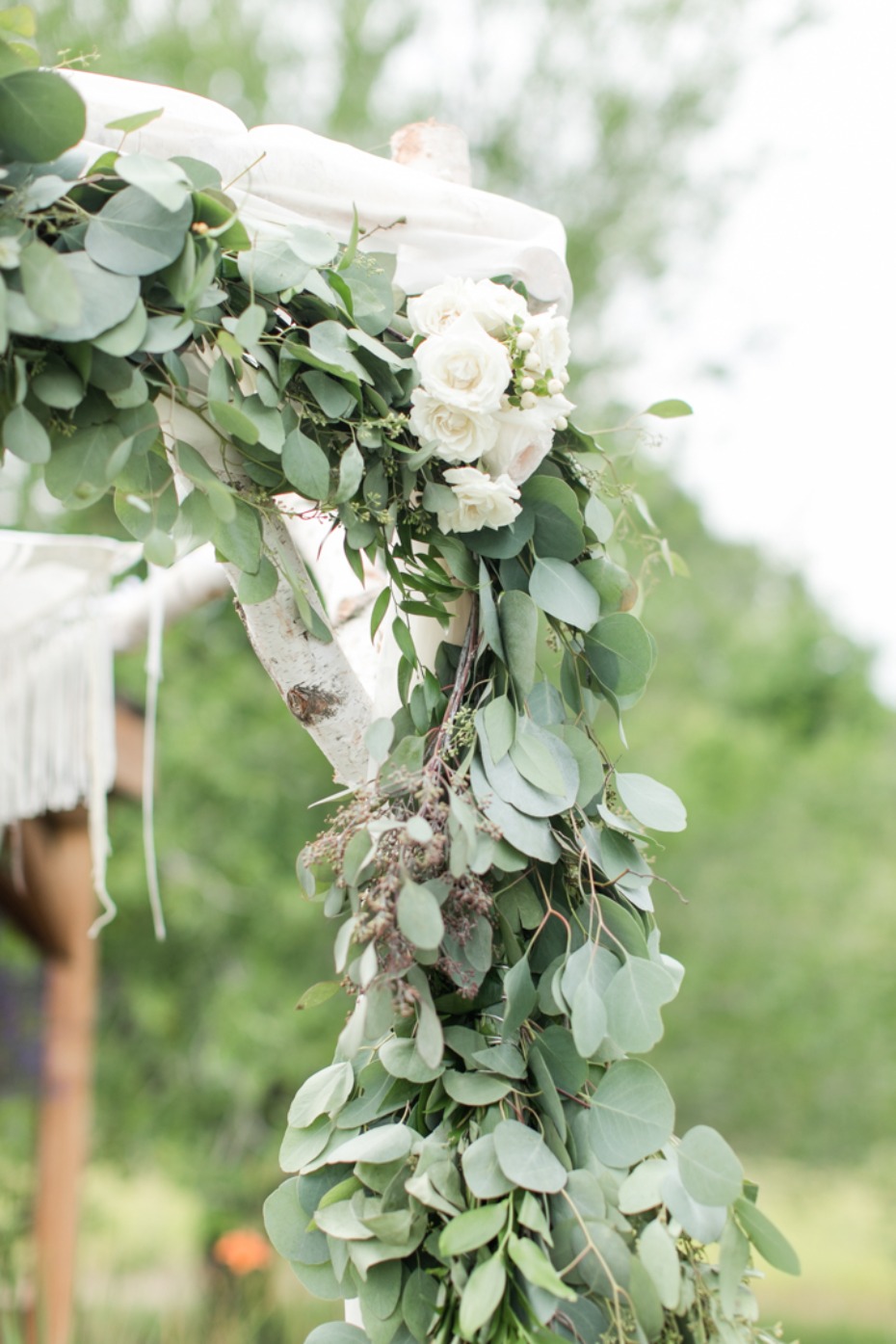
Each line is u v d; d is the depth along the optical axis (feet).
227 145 4.16
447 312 4.12
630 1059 3.77
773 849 26.30
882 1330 22.74
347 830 3.76
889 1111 24.26
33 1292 11.80
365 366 4.01
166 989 20.79
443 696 4.19
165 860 19.97
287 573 4.10
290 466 3.80
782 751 30.48
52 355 3.49
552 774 3.93
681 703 30.94
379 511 4.03
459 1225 3.43
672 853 25.68
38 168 3.55
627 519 5.13
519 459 4.17
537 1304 3.44
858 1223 26.73
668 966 4.23
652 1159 3.73
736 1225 3.62
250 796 19.74
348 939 3.53
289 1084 20.75
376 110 23.21
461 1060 3.87
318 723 4.48
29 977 15.42
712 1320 3.63
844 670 37.27
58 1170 12.68
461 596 4.43
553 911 3.92
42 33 20.67
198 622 20.68
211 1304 13.97
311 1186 3.87
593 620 4.20
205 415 3.88
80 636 8.46
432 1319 3.59
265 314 3.74
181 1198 21.31
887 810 28.07
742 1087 24.44
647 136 23.75
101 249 3.50
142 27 22.06
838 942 25.05
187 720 19.69
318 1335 3.77
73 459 3.55
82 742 8.38
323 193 4.33
